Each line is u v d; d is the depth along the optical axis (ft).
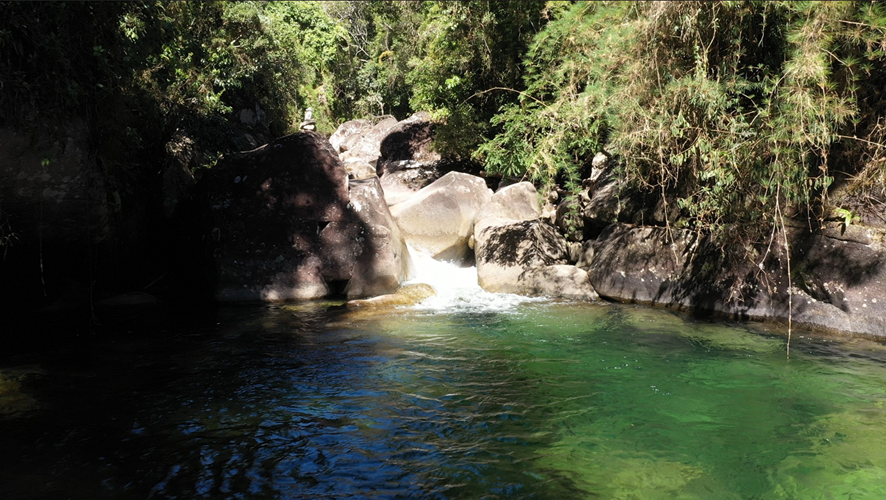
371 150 62.39
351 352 19.07
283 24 85.51
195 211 28.99
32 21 19.44
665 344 19.60
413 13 83.15
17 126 19.71
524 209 33.60
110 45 23.52
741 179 21.40
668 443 12.67
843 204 20.83
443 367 17.61
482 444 12.69
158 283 29.91
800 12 19.44
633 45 22.44
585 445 12.62
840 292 20.33
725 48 22.31
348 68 103.76
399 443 12.74
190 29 50.60
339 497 10.59
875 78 19.69
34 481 10.98
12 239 22.61
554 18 35.55
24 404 14.55
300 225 28.14
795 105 18.61
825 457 11.97
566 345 19.75
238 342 20.11
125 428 13.30
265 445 12.61
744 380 16.22
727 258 23.22
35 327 21.86
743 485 10.98
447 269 32.68
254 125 67.82
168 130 37.65
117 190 25.75
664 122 22.02
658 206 26.25
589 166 34.68
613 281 26.58
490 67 42.34
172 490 10.77
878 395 15.05
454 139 45.01
